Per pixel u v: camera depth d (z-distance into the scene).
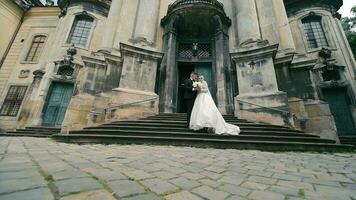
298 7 14.70
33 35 17.25
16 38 17.27
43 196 1.23
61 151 3.24
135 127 6.30
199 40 13.40
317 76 12.65
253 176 2.20
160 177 1.95
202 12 12.04
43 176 1.64
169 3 13.95
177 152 3.90
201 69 12.99
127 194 1.41
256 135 5.65
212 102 5.97
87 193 1.35
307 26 14.34
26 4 18.14
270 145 4.95
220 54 11.67
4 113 14.62
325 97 12.38
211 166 2.67
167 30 12.37
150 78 9.71
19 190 1.29
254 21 11.20
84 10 15.70
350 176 2.25
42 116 12.80
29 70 15.80
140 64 9.72
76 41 15.20
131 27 12.24
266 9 11.85
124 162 2.58
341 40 13.34
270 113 7.95
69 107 9.62
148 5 12.09
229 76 11.31
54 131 11.38
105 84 9.62
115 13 12.82
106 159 2.71
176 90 11.66
